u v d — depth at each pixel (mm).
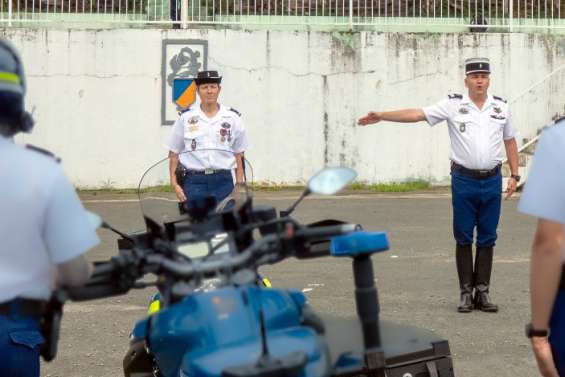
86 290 4352
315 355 3812
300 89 22562
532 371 7906
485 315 9859
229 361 3713
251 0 23219
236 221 5176
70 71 22125
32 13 22688
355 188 22625
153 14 22953
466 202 9961
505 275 11977
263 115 22547
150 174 6242
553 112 22953
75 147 22250
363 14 23344
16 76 4125
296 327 4082
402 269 12430
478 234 10070
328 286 11398
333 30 22734
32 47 22047
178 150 10805
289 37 22500
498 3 23562
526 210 4102
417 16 23453
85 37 22125
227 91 22484
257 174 22578
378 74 22719
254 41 22422
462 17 23516
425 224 16516
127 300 10883
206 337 3992
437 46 22781
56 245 4004
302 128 22625
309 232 4562
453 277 11875
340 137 22703
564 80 22922
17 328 4145
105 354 8633
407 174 22844
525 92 22766
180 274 4391
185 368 3963
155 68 22281
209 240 5121
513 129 10164
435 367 4805
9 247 4008
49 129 22172
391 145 22781
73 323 9789
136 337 5180
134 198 20781
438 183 22906
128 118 22281
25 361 4199
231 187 8727
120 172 22328
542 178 4074
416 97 22844
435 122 10086
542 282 4137
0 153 4004
